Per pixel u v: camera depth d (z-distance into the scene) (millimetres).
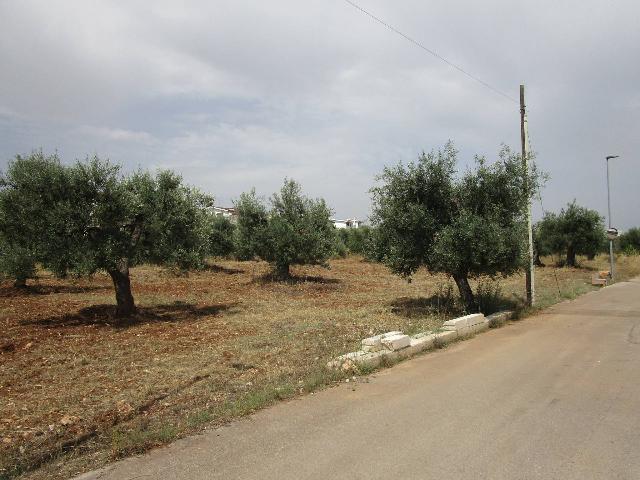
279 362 8898
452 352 9648
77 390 7570
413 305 16828
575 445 4930
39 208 12836
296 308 16641
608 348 9734
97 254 13078
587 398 6484
